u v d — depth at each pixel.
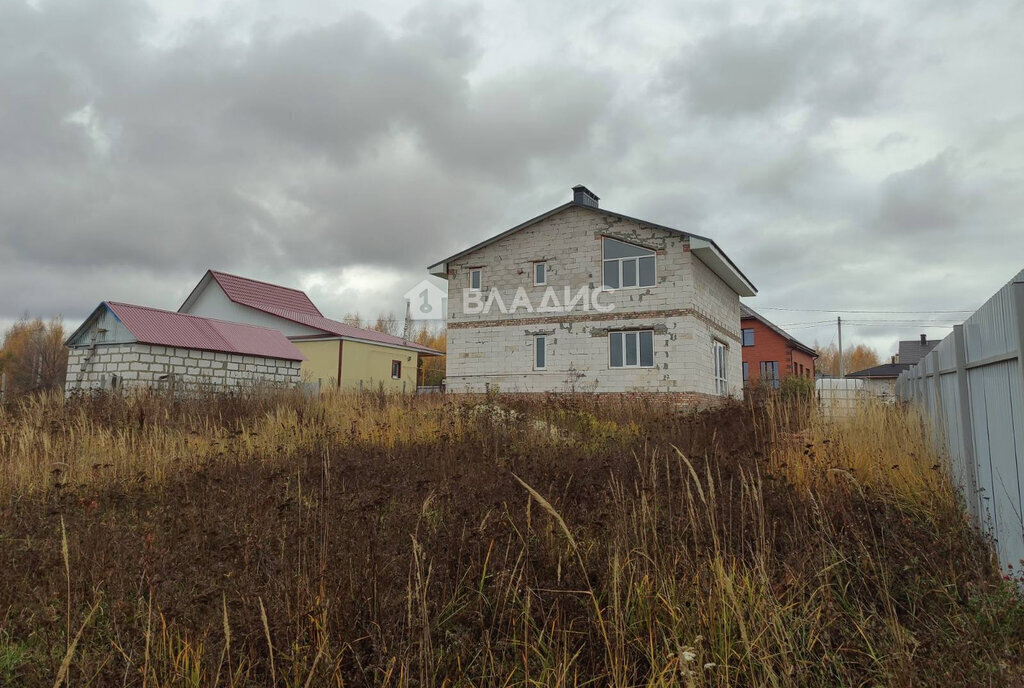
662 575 3.31
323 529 3.68
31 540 4.21
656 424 9.47
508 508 4.25
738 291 23.50
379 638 2.85
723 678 2.72
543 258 20.11
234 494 4.96
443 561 3.49
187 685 2.55
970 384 4.43
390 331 68.19
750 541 3.86
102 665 2.65
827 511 4.29
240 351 16.59
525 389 19.81
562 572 3.48
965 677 2.59
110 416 9.83
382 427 9.02
